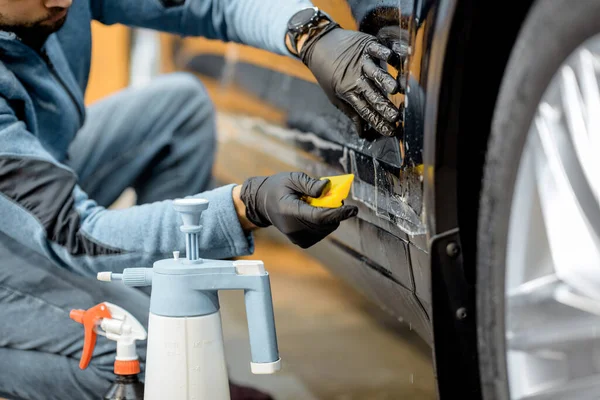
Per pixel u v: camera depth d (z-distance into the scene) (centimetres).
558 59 99
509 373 104
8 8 127
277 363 108
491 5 100
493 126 102
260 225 117
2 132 124
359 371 183
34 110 141
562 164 105
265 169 185
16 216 125
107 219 124
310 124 152
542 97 100
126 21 168
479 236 104
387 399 167
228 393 110
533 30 98
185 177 195
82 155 182
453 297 106
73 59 154
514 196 101
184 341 105
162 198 196
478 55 102
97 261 123
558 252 109
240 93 197
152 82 199
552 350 108
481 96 104
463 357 107
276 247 271
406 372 182
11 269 142
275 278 246
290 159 167
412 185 110
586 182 108
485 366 104
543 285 108
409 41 108
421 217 108
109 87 280
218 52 212
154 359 106
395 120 113
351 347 197
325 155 146
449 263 105
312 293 235
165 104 191
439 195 104
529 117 99
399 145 113
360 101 118
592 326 110
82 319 118
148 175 197
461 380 107
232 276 106
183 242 121
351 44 121
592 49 102
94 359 138
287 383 176
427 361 189
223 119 211
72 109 152
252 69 188
